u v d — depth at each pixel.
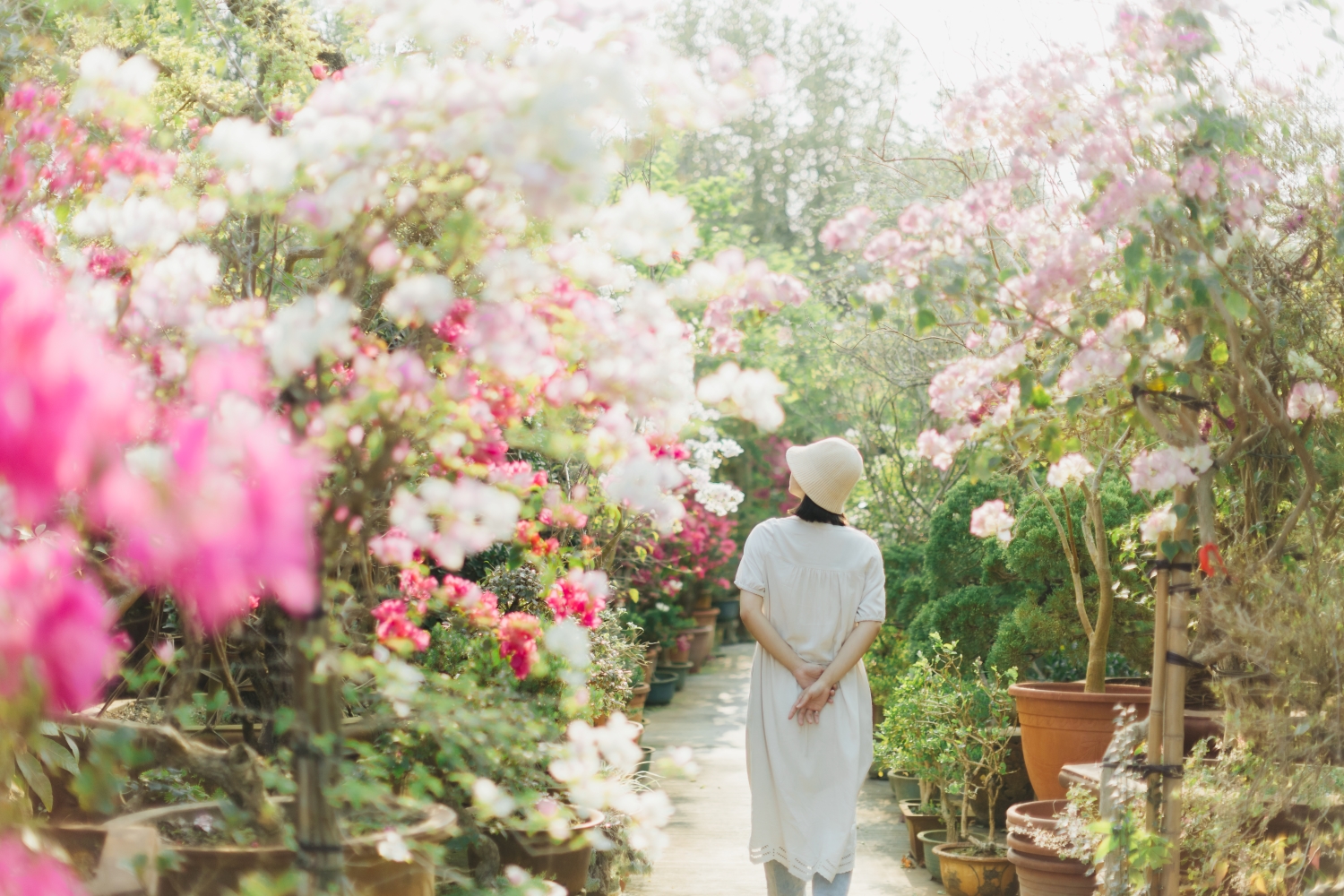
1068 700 4.05
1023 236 2.61
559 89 1.47
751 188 17.75
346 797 1.80
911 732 4.63
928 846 4.46
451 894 2.16
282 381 1.66
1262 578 2.42
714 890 4.26
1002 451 2.71
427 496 1.76
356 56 2.27
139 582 1.85
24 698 1.21
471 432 1.93
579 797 2.02
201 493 1.16
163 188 2.15
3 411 1.04
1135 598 4.74
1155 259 2.40
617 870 3.95
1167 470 2.35
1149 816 2.50
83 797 1.86
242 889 1.75
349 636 2.46
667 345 2.00
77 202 2.18
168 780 2.46
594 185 1.52
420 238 1.95
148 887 1.72
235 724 2.78
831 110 17.38
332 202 1.61
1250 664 2.43
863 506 8.33
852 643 3.21
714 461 4.96
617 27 1.76
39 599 1.16
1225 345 2.45
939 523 5.98
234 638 2.48
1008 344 2.65
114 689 2.81
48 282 1.77
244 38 3.00
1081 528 4.74
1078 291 2.56
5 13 2.50
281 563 1.19
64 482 1.09
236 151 1.63
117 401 1.11
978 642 5.53
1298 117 2.48
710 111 1.81
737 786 6.06
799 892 3.22
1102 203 2.27
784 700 3.22
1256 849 2.48
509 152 1.49
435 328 1.89
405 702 2.04
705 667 11.49
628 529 5.09
